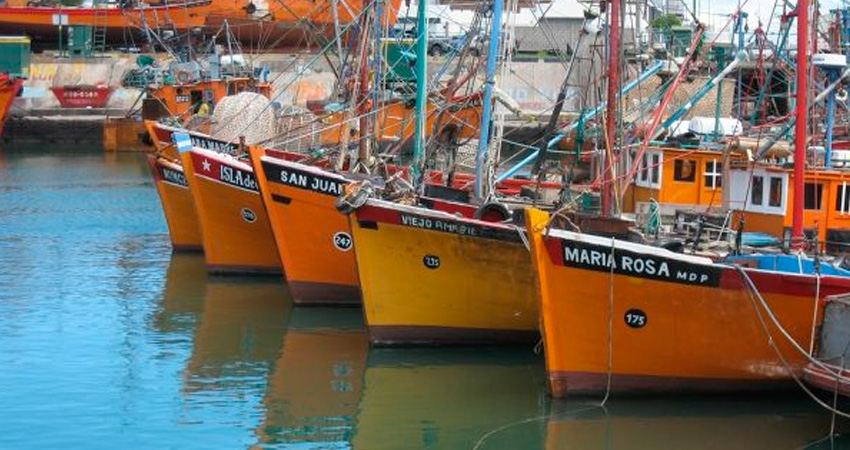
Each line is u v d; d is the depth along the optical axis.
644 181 28.56
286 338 26.83
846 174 24.06
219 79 62.06
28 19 80.75
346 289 29.41
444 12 57.66
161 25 78.06
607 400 21.31
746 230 25.11
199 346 26.28
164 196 37.66
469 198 28.55
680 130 38.00
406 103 40.06
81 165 65.50
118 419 21.33
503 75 28.58
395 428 20.80
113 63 79.38
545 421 20.84
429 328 25.28
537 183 29.31
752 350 20.72
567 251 20.38
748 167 25.22
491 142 28.22
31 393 22.89
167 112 59.59
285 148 39.25
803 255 21.58
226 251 33.59
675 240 22.89
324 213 28.55
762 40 40.25
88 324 28.38
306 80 73.56
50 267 35.59
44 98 78.25
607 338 20.80
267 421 21.19
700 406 21.27
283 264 29.11
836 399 20.00
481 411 21.53
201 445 20.05
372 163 30.73
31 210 47.56
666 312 20.52
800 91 21.19
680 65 31.64
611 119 24.06
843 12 43.47
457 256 24.72
